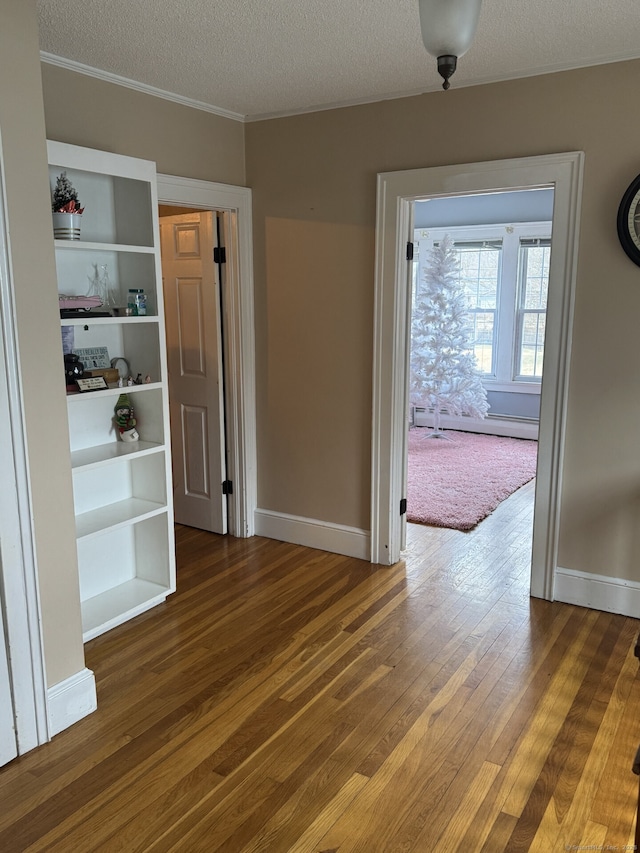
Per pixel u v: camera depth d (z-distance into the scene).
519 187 3.22
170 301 4.30
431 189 3.42
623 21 2.56
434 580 3.74
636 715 2.54
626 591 3.29
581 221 3.10
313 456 4.11
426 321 7.07
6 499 2.21
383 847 1.95
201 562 4.00
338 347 3.88
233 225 3.97
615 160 3.00
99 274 3.23
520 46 2.82
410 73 3.15
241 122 3.93
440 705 2.61
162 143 3.47
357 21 2.55
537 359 7.18
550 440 3.33
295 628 3.22
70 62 2.97
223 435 4.30
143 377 3.34
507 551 4.14
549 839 1.97
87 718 2.55
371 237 3.66
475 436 7.34
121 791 2.18
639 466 3.16
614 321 3.11
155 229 3.19
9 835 2.00
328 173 3.73
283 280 4.00
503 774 2.23
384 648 3.03
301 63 3.02
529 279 7.09
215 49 2.84
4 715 2.28
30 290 2.23
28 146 2.18
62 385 2.39
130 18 2.52
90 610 3.27
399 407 3.79
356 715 2.56
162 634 3.17
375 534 3.94
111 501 3.45
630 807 2.09
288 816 2.07
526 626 3.21
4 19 2.07
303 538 4.24
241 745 2.39
